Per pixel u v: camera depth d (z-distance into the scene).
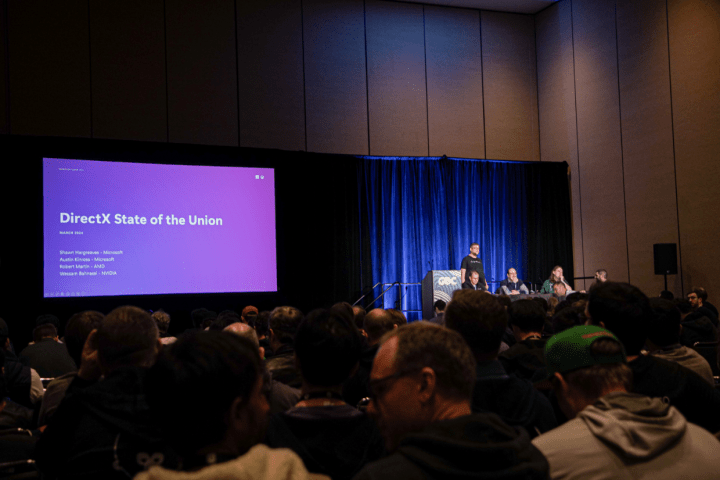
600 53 9.84
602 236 9.85
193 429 0.81
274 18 9.61
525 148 11.06
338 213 9.23
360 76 10.08
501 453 0.86
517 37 11.16
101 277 7.84
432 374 0.95
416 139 10.33
